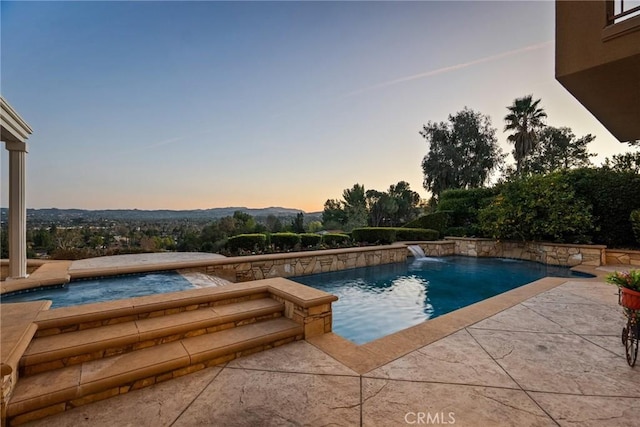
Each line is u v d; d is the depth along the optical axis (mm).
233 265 8000
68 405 2447
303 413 2355
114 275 6828
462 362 3137
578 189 10844
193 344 3279
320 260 9609
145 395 2637
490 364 3088
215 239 12883
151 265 7215
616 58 2240
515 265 10945
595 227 10258
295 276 9062
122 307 3510
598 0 2344
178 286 6184
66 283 6223
